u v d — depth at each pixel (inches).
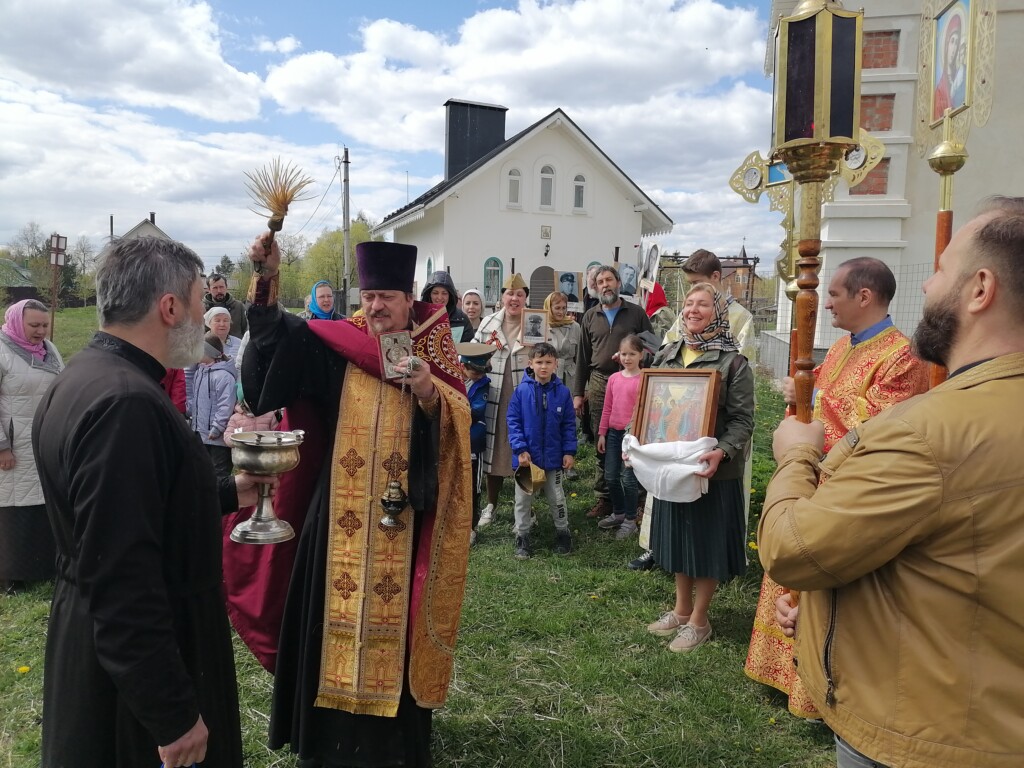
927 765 46.8
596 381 253.1
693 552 141.2
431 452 99.5
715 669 136.9
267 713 124.1
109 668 58.6
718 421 143.0
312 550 99.6
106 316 67.2
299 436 87.8
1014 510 44.7
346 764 96.7
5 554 182.5
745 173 138.0
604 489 231.6
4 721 124.6
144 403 62.4
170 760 60.3
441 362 104.4
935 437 46.3
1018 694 44.9
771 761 110.4
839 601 52.7
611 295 250.8
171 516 65.9
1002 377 47.5
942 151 104.7
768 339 580.7
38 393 184.7
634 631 153.5
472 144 956.0
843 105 72.5
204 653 68.9
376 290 98.1
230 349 259.0
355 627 96.6
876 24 345.1
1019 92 324.5
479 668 137.9
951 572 46.2
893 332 110.7
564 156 936.3
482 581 180.1
